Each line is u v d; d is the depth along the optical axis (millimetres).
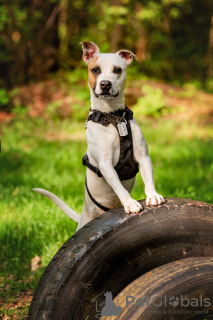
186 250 2537
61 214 5000
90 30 14914
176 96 13070
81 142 9188
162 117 11711
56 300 2367
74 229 4695
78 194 5777
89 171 3164
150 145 8883
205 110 12445
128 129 2900
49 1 13719
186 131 10617
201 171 6934
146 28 15133
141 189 5781
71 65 14234
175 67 16250
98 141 2869
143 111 11688
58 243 4453
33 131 10141
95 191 3178
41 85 12586
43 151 8289
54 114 11102
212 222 2576
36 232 4719
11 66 13188
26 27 13070
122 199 2646
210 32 17109
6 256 4355
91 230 2523
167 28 16359
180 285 2221
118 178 2799
